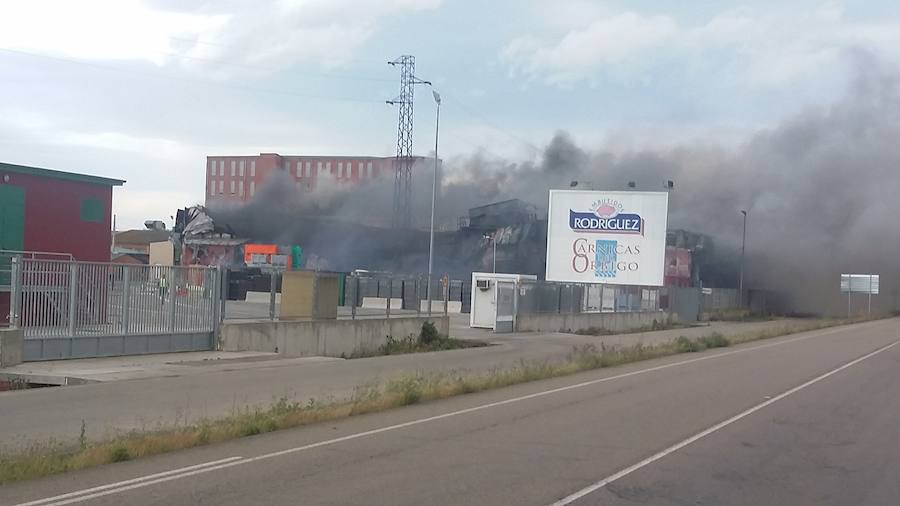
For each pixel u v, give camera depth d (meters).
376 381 18.14
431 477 8.93
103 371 19.50
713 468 9.69
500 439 11.43
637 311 54.88
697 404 15.66
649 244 52.53
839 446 11.34
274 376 19.95
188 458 9.88
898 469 9.80
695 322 63.56
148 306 23.14
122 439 10.60
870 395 17.61
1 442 10.96
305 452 10.31
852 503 8.14
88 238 33.75
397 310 35.31
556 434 11.92
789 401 16.38
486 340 36.09
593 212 53.59
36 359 20.27
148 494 8.03
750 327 56.78
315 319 28.44
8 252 27.38
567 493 8.27
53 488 8.27
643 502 7.97
